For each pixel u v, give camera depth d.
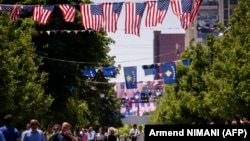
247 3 75.12
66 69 89.69
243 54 68.81
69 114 95.19
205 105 85.56
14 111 66.88
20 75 66.69
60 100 90.88
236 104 69.19
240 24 74.25
